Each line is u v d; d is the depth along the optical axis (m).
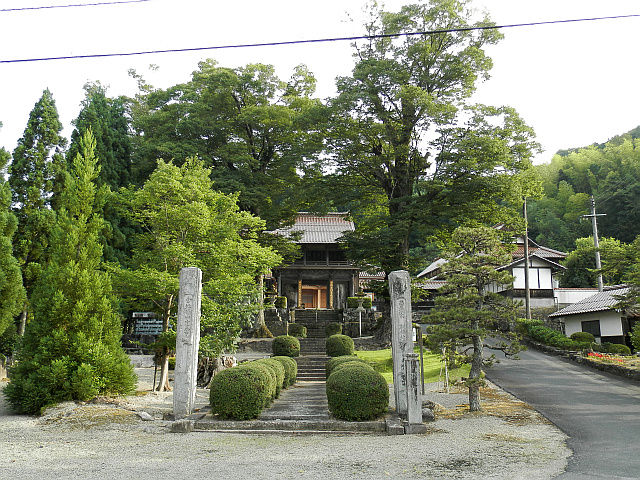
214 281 14.21
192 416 10.07
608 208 49.38
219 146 29.86
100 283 12.37
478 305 11.81
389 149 25.02
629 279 18.06
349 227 43.53
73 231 12.52
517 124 23.77
